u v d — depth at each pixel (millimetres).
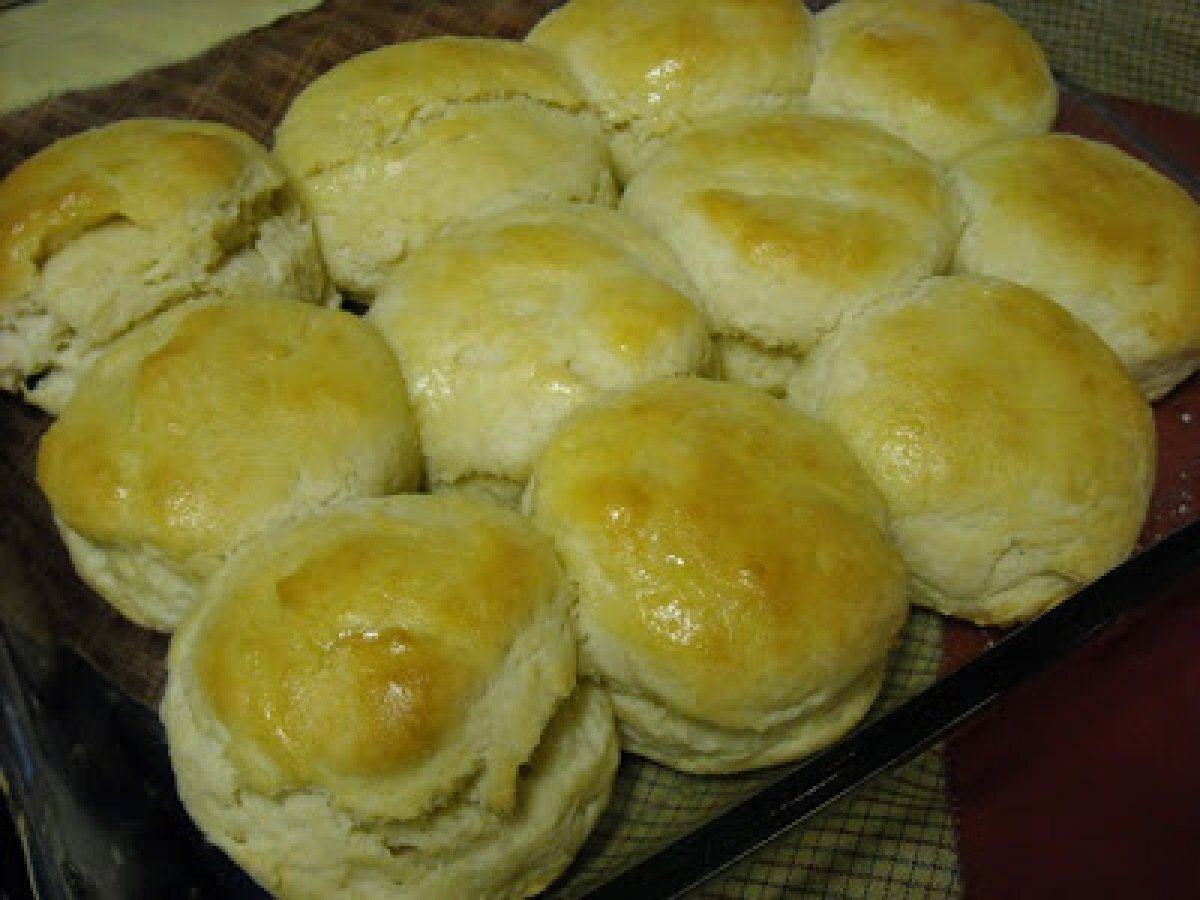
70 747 213
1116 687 253
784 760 215
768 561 200
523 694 189
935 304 244
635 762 224
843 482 217
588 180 278
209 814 189
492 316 234
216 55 311
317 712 178
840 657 202
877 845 232
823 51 302
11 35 300
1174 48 377
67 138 263
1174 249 267
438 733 180
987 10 306
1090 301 264
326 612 185
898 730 205
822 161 261
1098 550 231
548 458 218
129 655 226
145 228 239
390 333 239
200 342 221
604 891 185
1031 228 266
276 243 257
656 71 285
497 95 275
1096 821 235
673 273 248
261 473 209
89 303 239
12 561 231
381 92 267
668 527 202
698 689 199
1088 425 232
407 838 185
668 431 214
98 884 200
